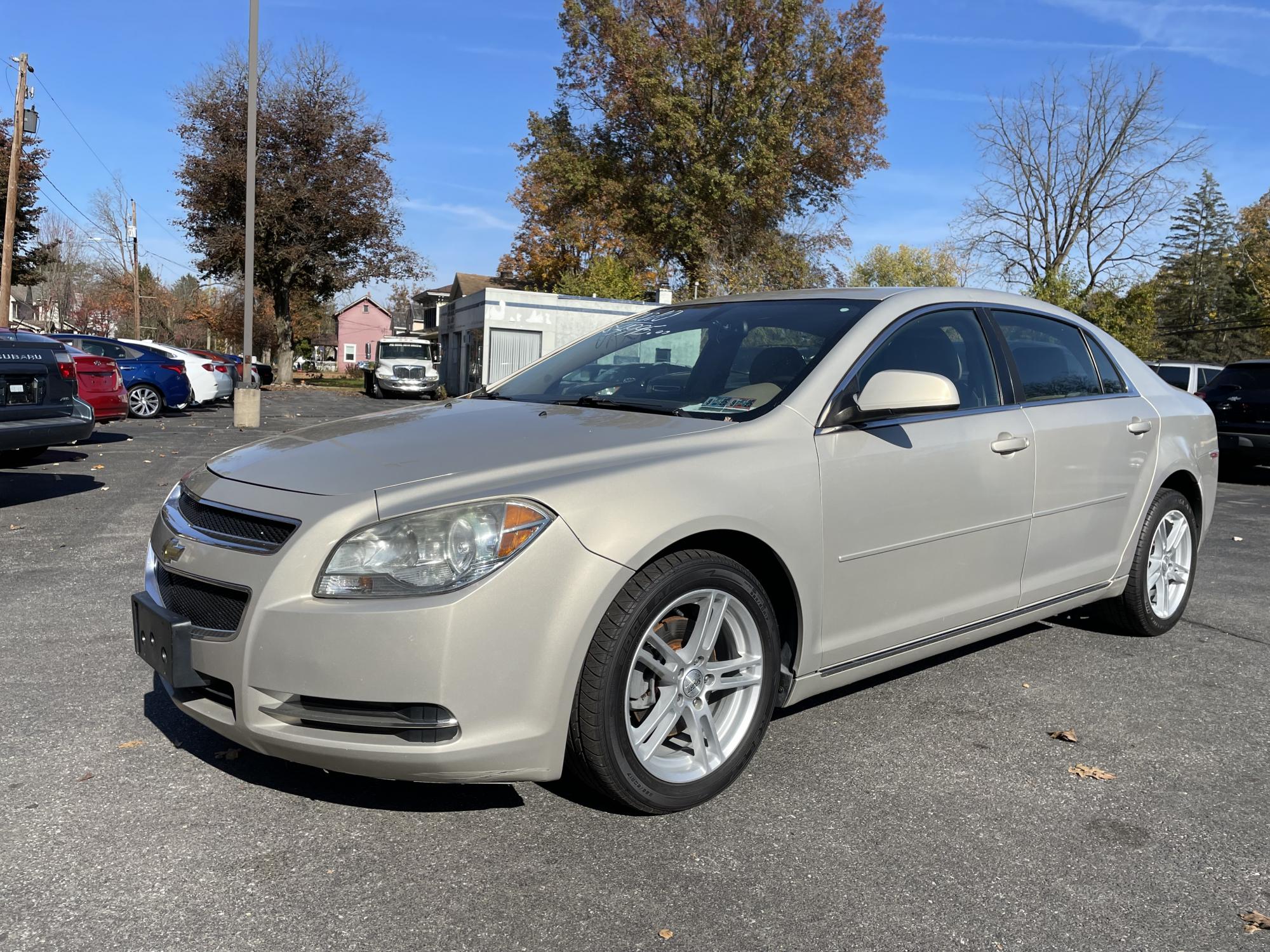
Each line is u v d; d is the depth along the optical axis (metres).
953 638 3.47
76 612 4.52
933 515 3.25
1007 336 3.80
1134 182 37.50
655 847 2.48
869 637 3.14
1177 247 69.00
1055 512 3.77
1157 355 41.84
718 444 2.79
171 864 2.34
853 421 3.03
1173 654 4.32
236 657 2.37
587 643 2.41
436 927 2.11
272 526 2.44
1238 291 65.31
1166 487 4.59
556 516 2.39
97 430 14.12
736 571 2.69
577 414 3.10
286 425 16.09
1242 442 12.45
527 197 44.28
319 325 90.88
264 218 35.69
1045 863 2.46
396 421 3.16
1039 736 3.31
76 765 2.88
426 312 67.19
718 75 36.84
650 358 3.64
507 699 2.33
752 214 38.47
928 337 3.48
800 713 3.48
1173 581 4.62
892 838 2.57
